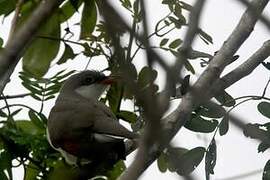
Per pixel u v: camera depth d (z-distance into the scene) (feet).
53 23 42.98
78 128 39.68
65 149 39.70
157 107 14.17
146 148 14.25
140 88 14.40
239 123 16.60
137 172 17.57
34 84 40.55
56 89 41.01
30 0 40.78
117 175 40.81
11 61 20.79
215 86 33.24
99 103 43.29
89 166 39.27
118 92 43.60
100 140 38.86
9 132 39.29
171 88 14.71
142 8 14.61
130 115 42.91
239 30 32.78
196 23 14.83
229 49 32.60
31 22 20.88
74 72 41.93
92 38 43.24
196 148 32.27
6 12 41.01
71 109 42.14
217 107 32.42
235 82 33.68
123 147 38.32
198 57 36.40
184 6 40.27
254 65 33.91
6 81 31.45
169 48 39.96
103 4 14.34
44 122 41.24
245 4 15.17
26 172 40.57
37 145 39.68
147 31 14.62
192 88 17.58
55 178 39.47
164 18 40.27
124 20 14.51
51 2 20.95
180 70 14.69
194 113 32.83
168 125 29.76
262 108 32.45
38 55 42.68
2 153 39.22
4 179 39.11
